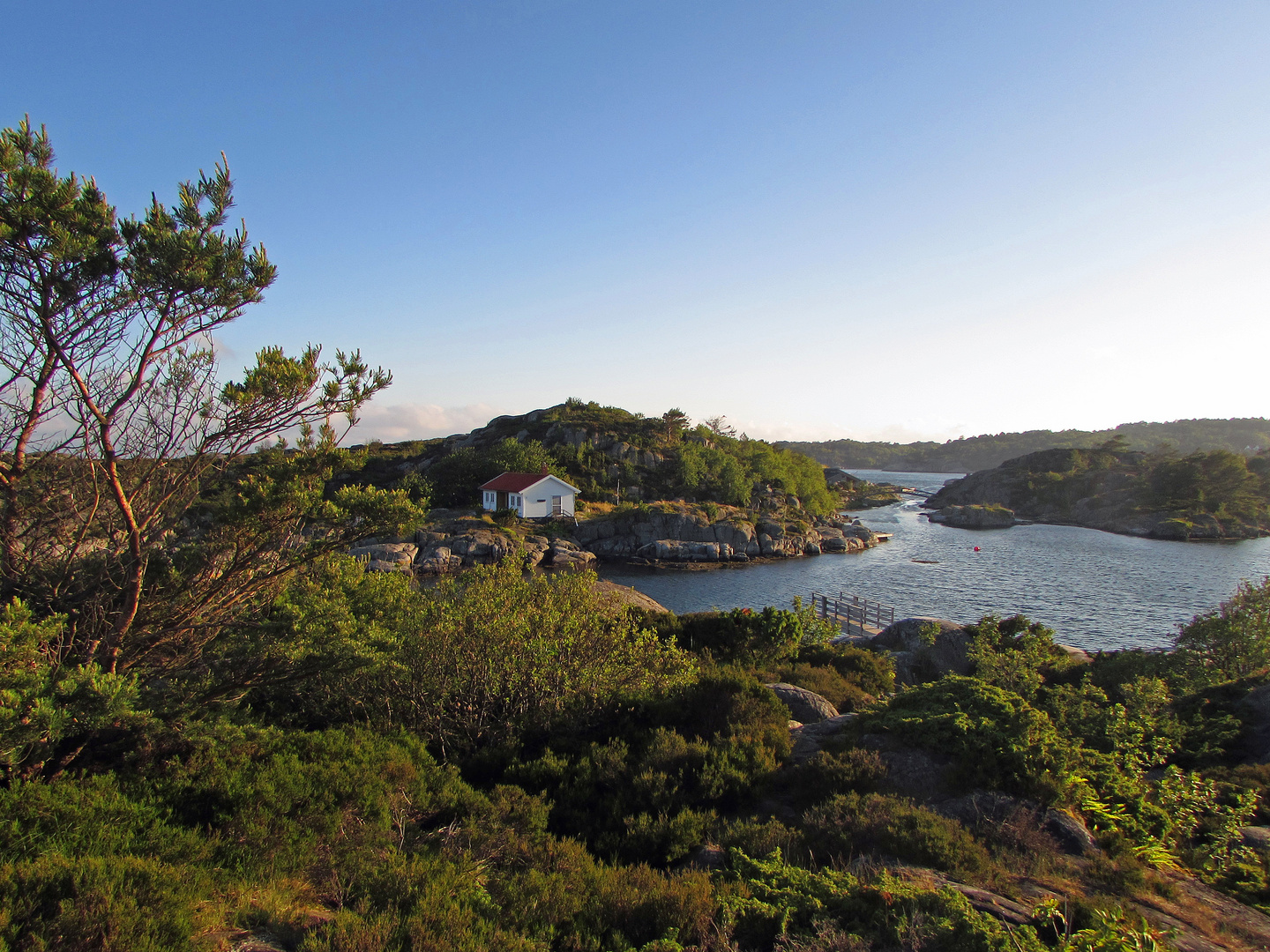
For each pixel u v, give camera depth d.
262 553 9.31
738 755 9.26
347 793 7.58
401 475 113.69
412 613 12.45
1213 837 7.45
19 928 4.35
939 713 9.19
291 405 8.48
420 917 5.20
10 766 6.23
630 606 19.44
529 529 74.38
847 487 174.12
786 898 5.77
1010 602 49.41
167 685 8.66
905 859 6.66
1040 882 6.27
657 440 120.62
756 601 51.06
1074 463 145.50
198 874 5.58
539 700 11.51
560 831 8.27
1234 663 17.84
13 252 6.83
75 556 8.45
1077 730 10.12
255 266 8.02
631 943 5.40
